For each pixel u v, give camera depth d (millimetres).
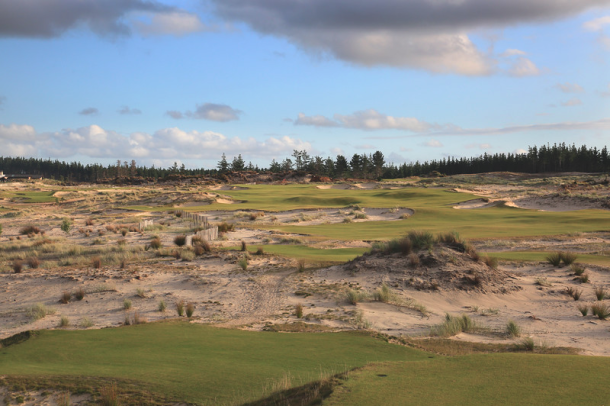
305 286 20156
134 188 136625
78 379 8148
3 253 33531
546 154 171000
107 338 11852
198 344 11188
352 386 6512
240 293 19750
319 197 78875
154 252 30266
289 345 11023
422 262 21234
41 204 89438
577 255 27531
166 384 7812
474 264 21203
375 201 73938
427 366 7633
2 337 14180
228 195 91500
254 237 39562
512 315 16297
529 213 55938
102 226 52375
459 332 13320
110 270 24531
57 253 32531
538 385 6410
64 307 18328
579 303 17922
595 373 6980
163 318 16125
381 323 14711
